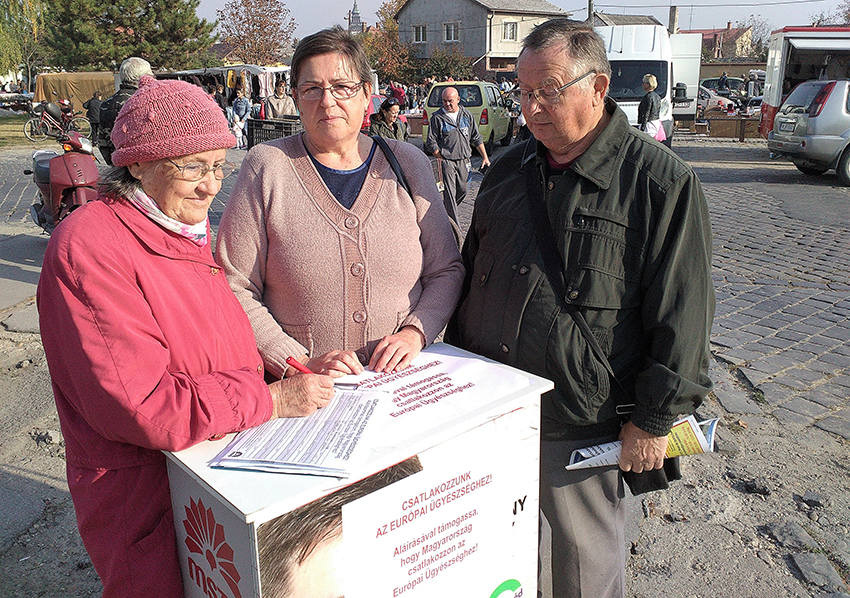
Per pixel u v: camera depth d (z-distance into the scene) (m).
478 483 1.55
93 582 2.48
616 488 1.97
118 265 1.37
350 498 1.31
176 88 1.43
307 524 1.26
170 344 1.45
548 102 1.75
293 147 1.99
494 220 1.99
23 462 3.19
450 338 2.25
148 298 1.42
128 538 1.47
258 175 1.94
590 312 1.80
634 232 1.77
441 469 1.46
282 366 1.84
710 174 12.28
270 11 36.72
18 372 4.14
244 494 1.21
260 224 1.93
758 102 26.34
